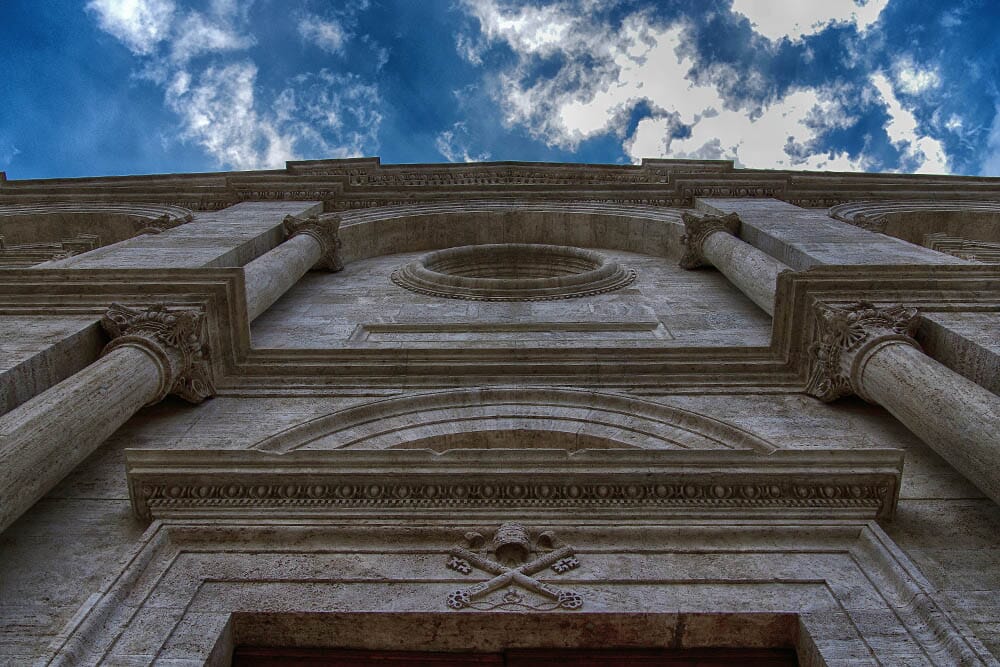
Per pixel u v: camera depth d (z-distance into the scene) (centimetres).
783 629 472
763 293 1066
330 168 2306
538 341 1012
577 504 561
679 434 736
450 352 897
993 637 450
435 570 509
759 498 565
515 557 517
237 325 873
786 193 1711
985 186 1834
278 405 805
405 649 479
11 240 1714
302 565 514
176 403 799
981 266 868
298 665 473
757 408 793
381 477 566
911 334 762
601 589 491
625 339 1011
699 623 470
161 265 1028
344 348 897
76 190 1870
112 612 462
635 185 1767
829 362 788
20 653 440
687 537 536
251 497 567
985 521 572
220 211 1567
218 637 453
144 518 571
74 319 762
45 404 582
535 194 1773
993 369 657
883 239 1174
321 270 1447
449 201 1769
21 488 515
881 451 578
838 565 514
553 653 475
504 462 577
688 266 1404
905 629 450
